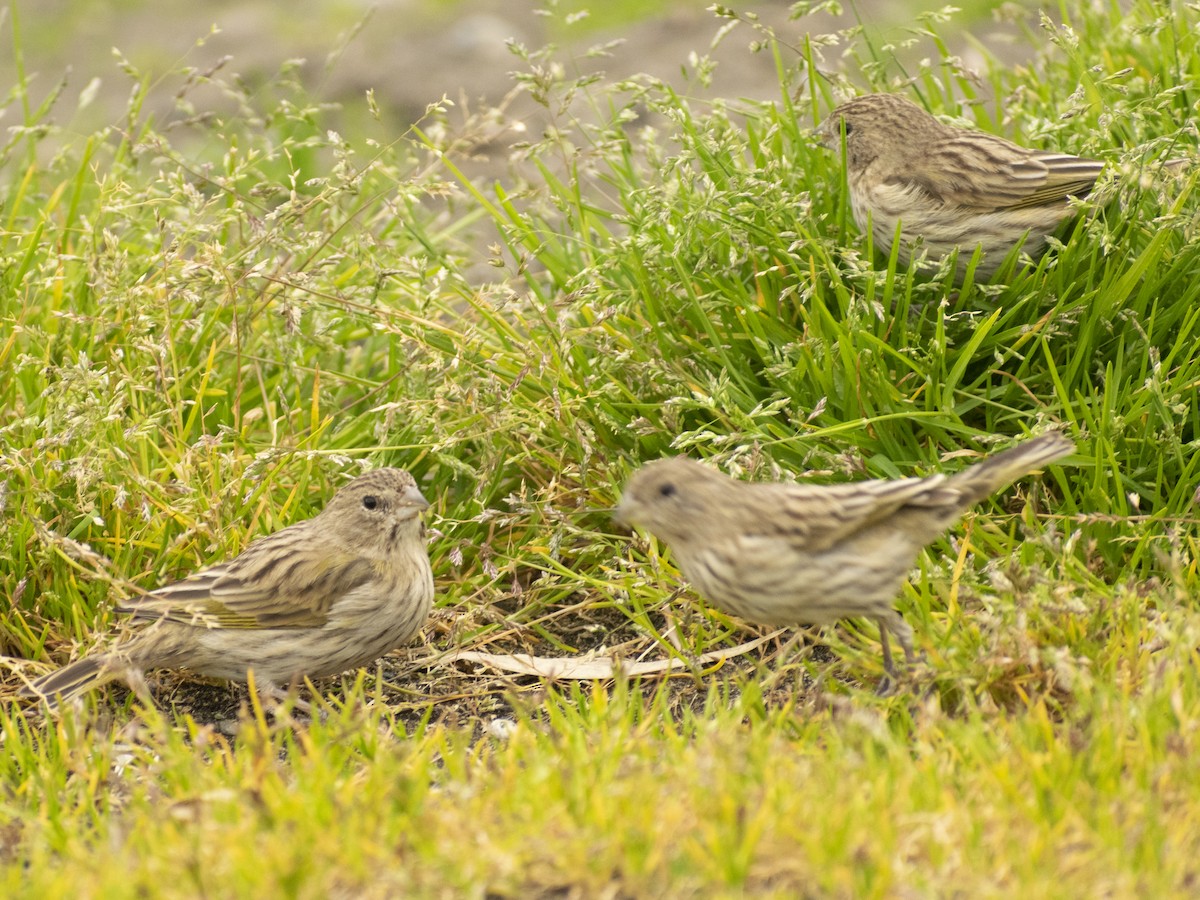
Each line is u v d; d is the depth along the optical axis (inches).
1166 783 285.0
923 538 342.0
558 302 446.9
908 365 421.7
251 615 392.8
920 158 452.8
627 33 862.5
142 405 459.2
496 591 432.5
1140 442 405.7
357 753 341.7
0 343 474.9
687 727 344.5
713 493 340.5
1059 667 321.7
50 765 340.8
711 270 448.8
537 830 277.1
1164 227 410.9
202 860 269.9
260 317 500.4
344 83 836.6
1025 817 279.3
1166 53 504.4
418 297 470.0
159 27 953.5
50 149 744.3
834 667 378.3
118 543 423.5
